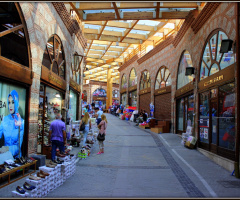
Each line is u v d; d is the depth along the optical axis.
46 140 7.90
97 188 4.82
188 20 10.49
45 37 7.20
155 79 18.91
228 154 6.34
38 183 4.18
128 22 16.78
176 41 13.65
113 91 47.44
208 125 8.20
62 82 9.52
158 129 14.62
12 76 5.13
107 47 23.08
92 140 9.80
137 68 23.78
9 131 5.34
